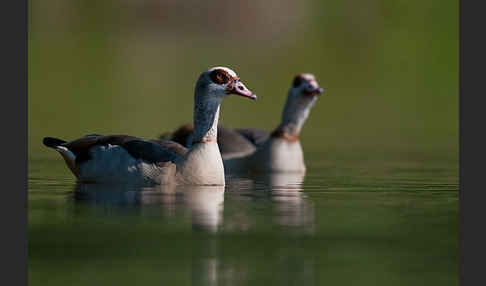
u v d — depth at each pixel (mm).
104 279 7848
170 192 12727
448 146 21531
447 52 45125
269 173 16453
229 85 13523
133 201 11773
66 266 8266
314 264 8453
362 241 9406
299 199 12367
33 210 10977
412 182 14703
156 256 8625
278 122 25594
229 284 7734
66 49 47094
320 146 21500
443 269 8312
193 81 37219
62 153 14578
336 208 11516
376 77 39750
